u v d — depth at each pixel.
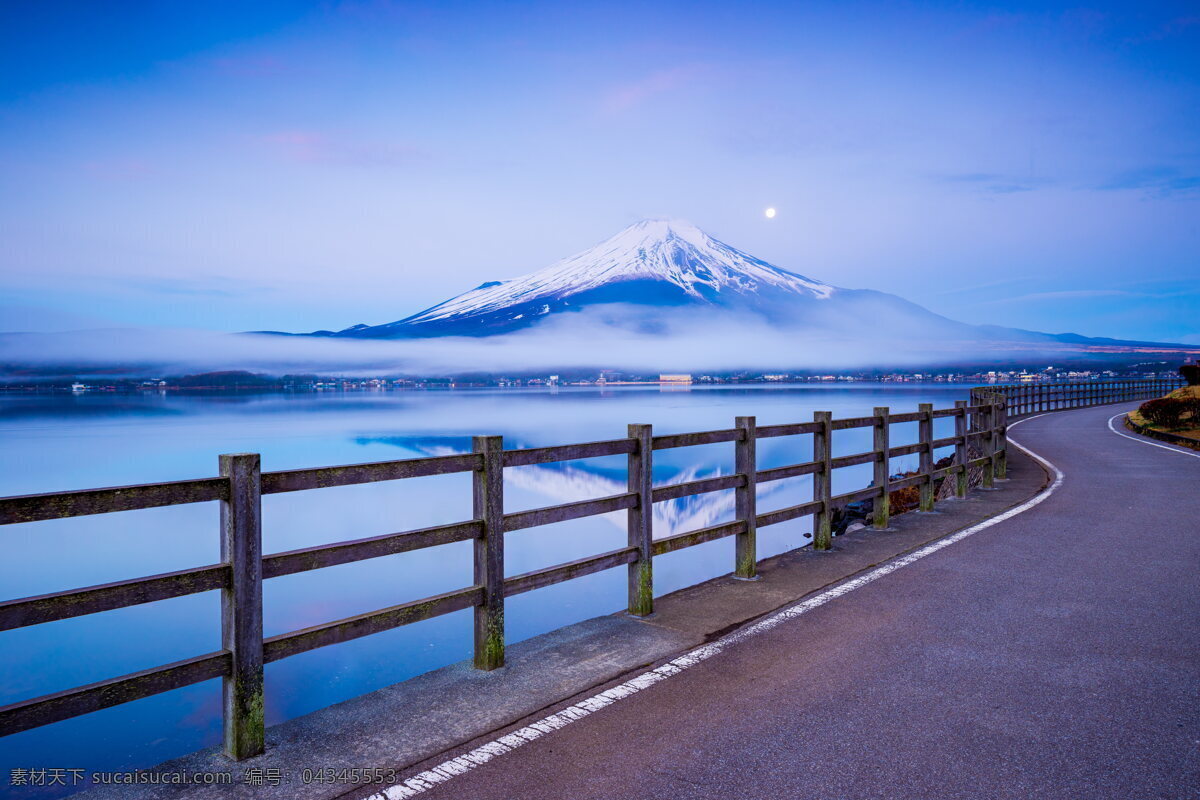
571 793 2.91
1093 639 4.66
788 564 6.66
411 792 2.92
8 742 7.83
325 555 3.44
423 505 27.95
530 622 11.88
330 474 3.44
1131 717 3.56
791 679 4.05
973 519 8.77
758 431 6.30
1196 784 2.96
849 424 7.67
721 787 2.94
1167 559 6.78
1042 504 9.82
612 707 3.71
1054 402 39.72
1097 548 7.24
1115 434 22.12
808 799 2.85
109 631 12.87
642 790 2.92
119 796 2.90
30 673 10.91
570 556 18.56
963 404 10.28
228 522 3.15
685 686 3.97
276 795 2.91
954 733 3.40
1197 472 13.02
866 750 3.24
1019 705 3.70
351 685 9.24
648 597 5.22
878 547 7.34
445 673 4.17
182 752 7.58
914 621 5.05
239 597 3.16
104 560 20.44
